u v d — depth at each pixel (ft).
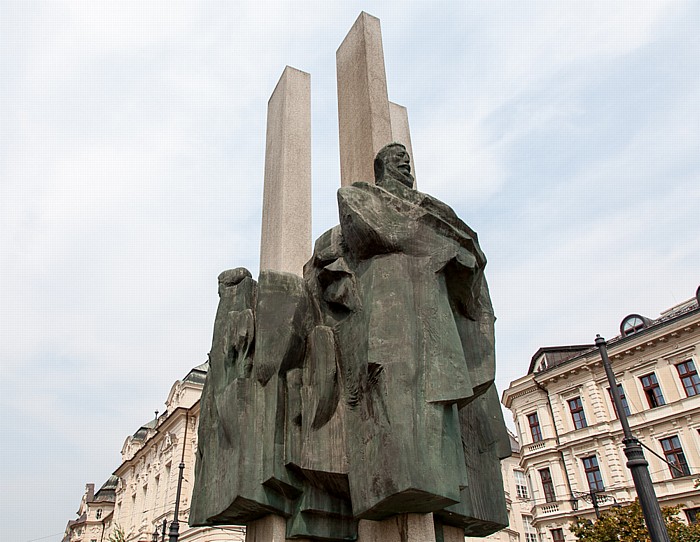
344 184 19.22
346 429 11.64
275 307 13.05
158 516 107.96
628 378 93.35
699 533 56.65
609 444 92.07
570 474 96.07
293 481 11.72
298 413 12.17
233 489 11.68
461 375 11.16
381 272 11.92
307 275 14.30
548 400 104.12
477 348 12.77
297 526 11.59
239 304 14.37
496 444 13.80
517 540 122.72
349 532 11.98
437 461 10.19
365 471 10.67
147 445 130.31
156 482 119.24
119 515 147.23
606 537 59.98
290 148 20.72
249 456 11.77
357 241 12.38
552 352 110.22
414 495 9.93
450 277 12.40
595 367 97.76
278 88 22.74
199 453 14.10
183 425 109.09
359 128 19.33
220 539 85.15
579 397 99.09
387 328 11.23
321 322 13.23
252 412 12.27
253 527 12.64
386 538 11.25
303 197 20.04
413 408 10.48
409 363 10.82
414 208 12.59
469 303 12.81
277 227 19.29
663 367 89.61
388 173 13.84
